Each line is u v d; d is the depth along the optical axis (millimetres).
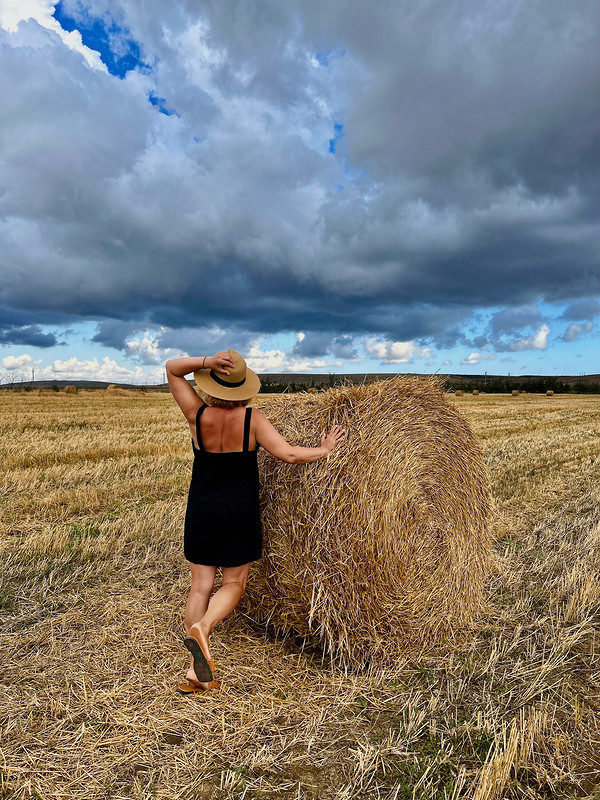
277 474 3701
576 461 11547
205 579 3242
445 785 2514
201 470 3229
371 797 2438
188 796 2420
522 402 39438
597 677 3465
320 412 3670
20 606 4281
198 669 2902
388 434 3689
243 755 2688
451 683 3381
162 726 2867
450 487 4180
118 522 6438
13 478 8789
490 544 4730
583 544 5949
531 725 2840
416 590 3799
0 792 2418
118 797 2406
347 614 3535
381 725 2980
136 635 3797
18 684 3217
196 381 3203
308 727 2922
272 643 3842
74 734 2785
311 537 3531
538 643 3928
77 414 20484
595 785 2535
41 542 5652
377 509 3549
